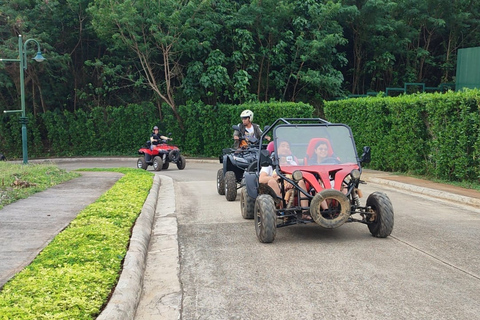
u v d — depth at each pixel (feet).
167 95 102.12
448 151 44.32
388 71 105.81
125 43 92.22
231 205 35.45
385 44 99.35
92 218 25.63
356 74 104.01
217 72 89.45
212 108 93.61
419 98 48.83
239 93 93.09
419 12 98.07
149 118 99.71
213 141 92.94
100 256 18.81
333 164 24.50
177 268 20.06
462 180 42.98
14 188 37.32
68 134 103.96
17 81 98.58
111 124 102.22
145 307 16.05
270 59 94.89
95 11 88.07
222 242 24.17
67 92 107.55
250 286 17.63
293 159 24.58
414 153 50.31
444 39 104.63
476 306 15.42
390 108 54.44
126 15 86.84
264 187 27.20
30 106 105.60
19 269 17.95
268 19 92.94
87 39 104.73
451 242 23.50
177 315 15.29
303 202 23.40
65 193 37.40
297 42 91.56
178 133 96.58
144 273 19.52
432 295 16.40
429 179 47.37
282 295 16.65
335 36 90.12
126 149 101.91
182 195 41.09
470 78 75.46
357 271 19.02
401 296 16.34
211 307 15.84
